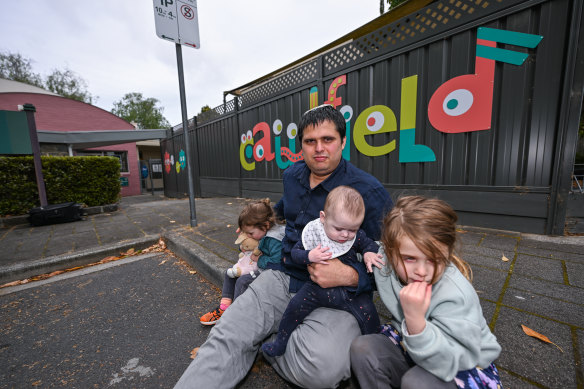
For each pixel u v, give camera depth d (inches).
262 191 278.2
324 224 49.4
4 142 216.1
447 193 137.8
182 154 447.5
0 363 64.5
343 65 179.9
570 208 113.0
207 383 45.2
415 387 34.8
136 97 2001.7
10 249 142.7
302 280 56.6
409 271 38.3
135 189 666.2
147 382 57.7
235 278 79.5
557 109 108.0
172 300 92.5
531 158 115.5
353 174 55.0
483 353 34.6
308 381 45.4
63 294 99.0
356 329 47.8
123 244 141.6
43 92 653.9
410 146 147.8
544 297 70.1
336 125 51.8
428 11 134.9
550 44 106.3
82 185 257.1
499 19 116.1
